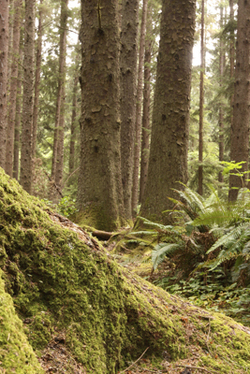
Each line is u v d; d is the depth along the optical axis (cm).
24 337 113
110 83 663
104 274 160
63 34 1738
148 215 584
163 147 597
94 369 128
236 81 890
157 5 1365
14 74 1559
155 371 150
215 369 159
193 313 201
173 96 599
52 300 135
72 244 156
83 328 136
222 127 1897
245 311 294
